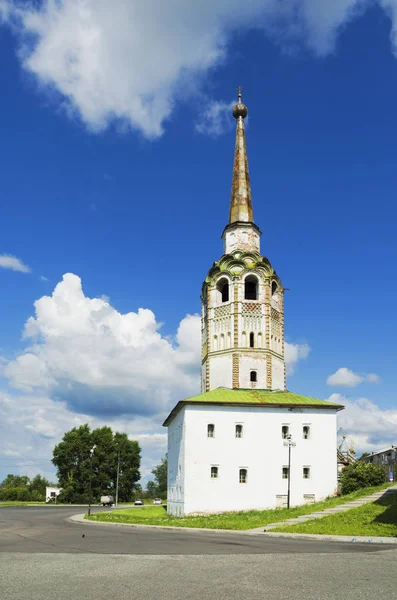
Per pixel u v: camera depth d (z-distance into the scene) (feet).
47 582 57.77
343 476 228.22
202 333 264.31
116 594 51.34
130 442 487.61
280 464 220.84
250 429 222.28
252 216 272.51
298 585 55.98
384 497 181.78
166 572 64.85
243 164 279.08
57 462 460.14
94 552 88.17
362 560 75.00
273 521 158.40
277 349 252.21
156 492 609.01
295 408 226.99
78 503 450.71
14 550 92.12
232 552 87.66
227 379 242.58
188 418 219.61
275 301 257.96
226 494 214.69
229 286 251.60
